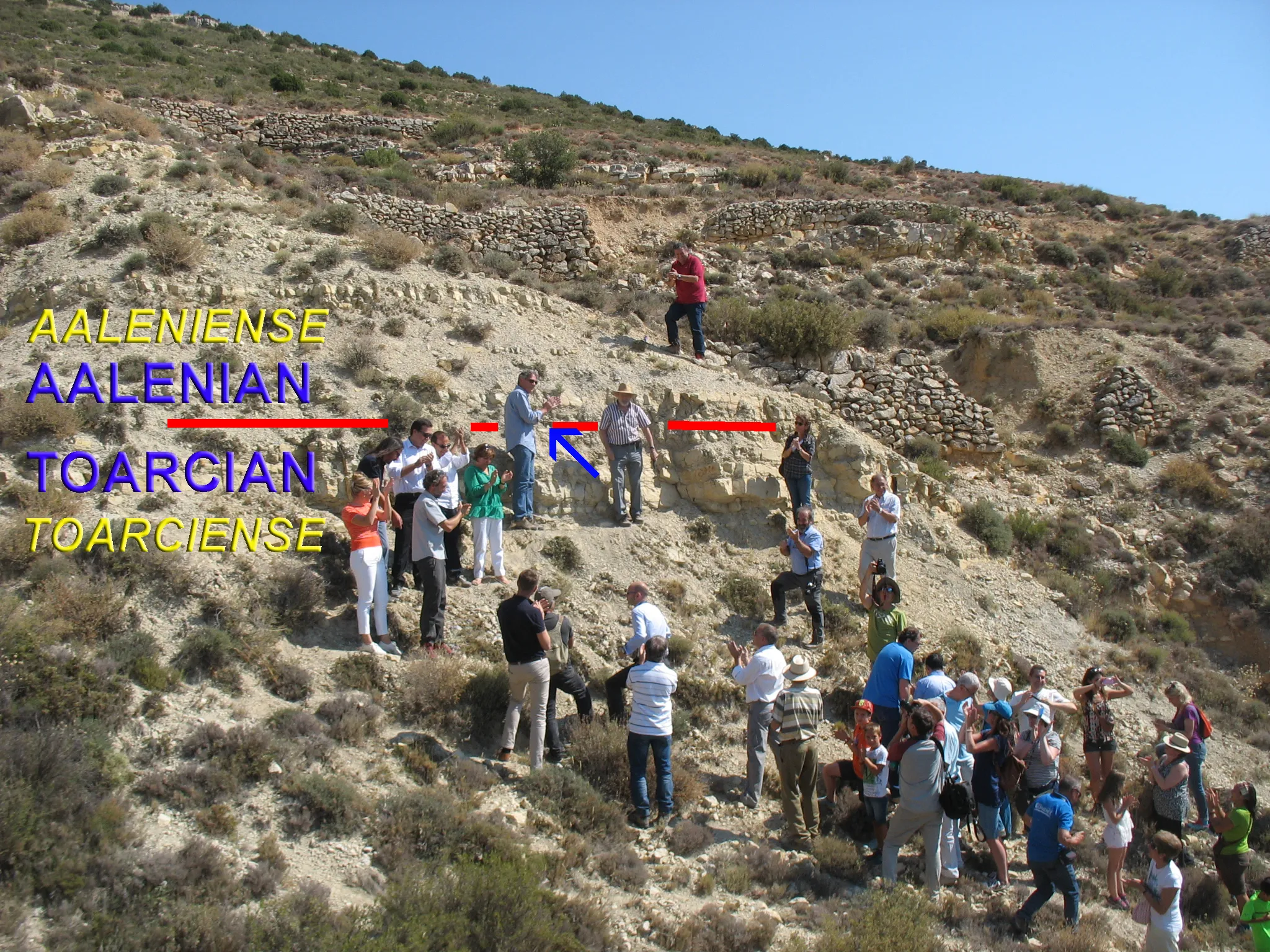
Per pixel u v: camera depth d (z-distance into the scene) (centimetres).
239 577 868
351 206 1680
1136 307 2597
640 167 3052
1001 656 1242
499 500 984
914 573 1323
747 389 1388
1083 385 1928
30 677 646
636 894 673
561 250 2130
